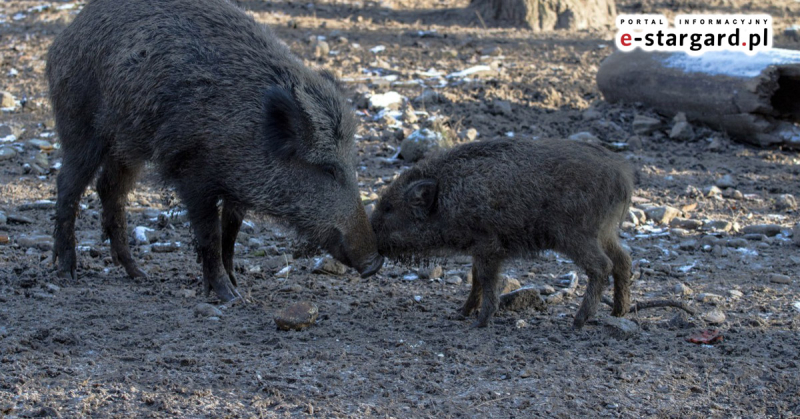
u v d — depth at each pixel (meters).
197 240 13.77
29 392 9.73
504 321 12.96
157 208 19.84
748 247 17.56
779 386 10.23
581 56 32.16
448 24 38.09
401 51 32.69
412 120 25.11
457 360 11.07
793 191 21.62
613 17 39.25
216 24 13.49
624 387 10.22
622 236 18.38
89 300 13.60
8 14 39.34
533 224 12.10
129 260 15.23
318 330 12.41
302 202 12.92
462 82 28.42
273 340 11.83
